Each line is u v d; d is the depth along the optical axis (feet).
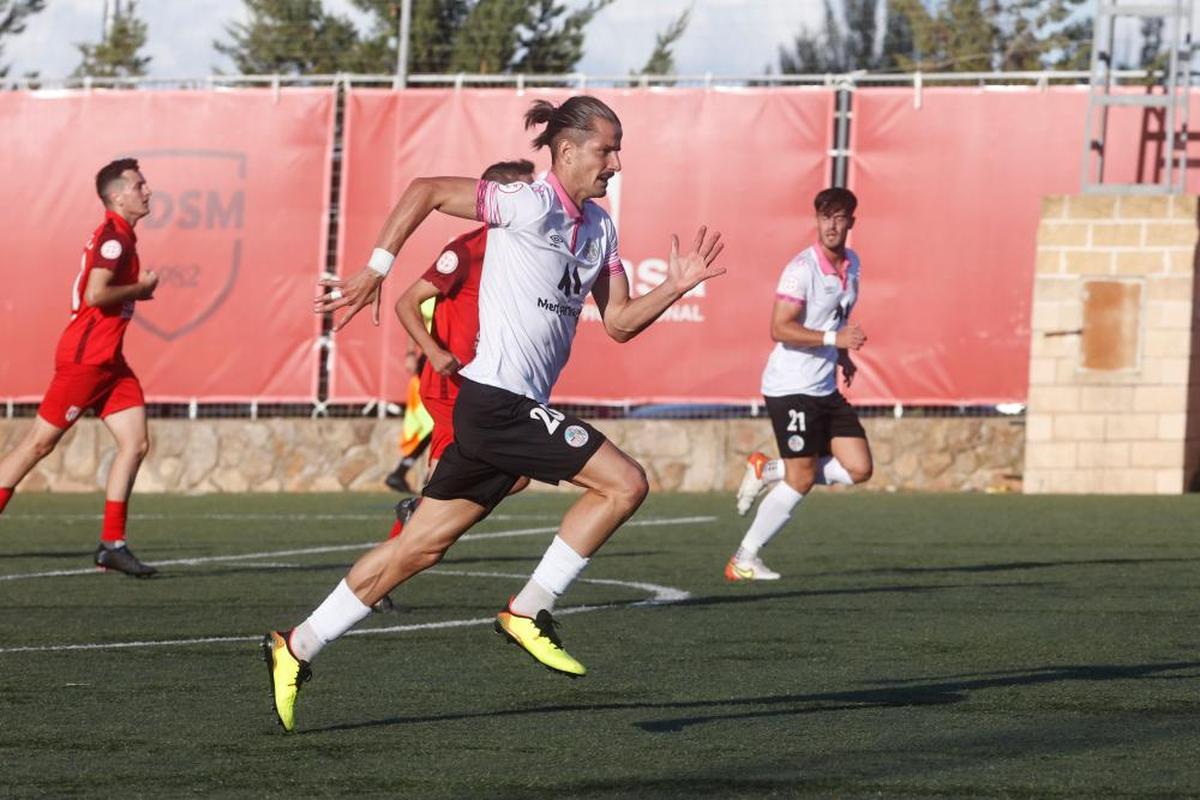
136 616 81.05
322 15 183.62
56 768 45.88
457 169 167.84
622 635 72.64
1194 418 160.25
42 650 69.31
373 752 47.83
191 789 43.24
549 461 50.80
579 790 42.65
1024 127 159.53
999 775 43.88
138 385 99.40
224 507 152.97
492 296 51.44
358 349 169.58
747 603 84.12
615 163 51.34
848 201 95.20
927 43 172.04
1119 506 143.02
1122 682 59.21
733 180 163.63
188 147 171.83
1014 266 159.84
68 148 173.37
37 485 176.55
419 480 171.42
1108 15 157.38
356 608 50.55
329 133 170.09
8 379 174.09
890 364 161.48
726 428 166.81
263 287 170.71
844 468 95.96
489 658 66.03
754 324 163.63
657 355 165.07
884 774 44.16
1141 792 41.86
